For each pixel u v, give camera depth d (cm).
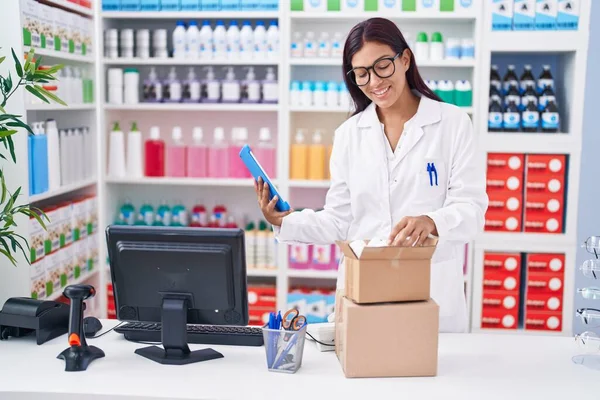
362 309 166
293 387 162
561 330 362
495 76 368
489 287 363
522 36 348
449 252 213
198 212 385
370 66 196
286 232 209
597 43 352
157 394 157
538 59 380
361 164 220
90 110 362
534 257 359
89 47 354
